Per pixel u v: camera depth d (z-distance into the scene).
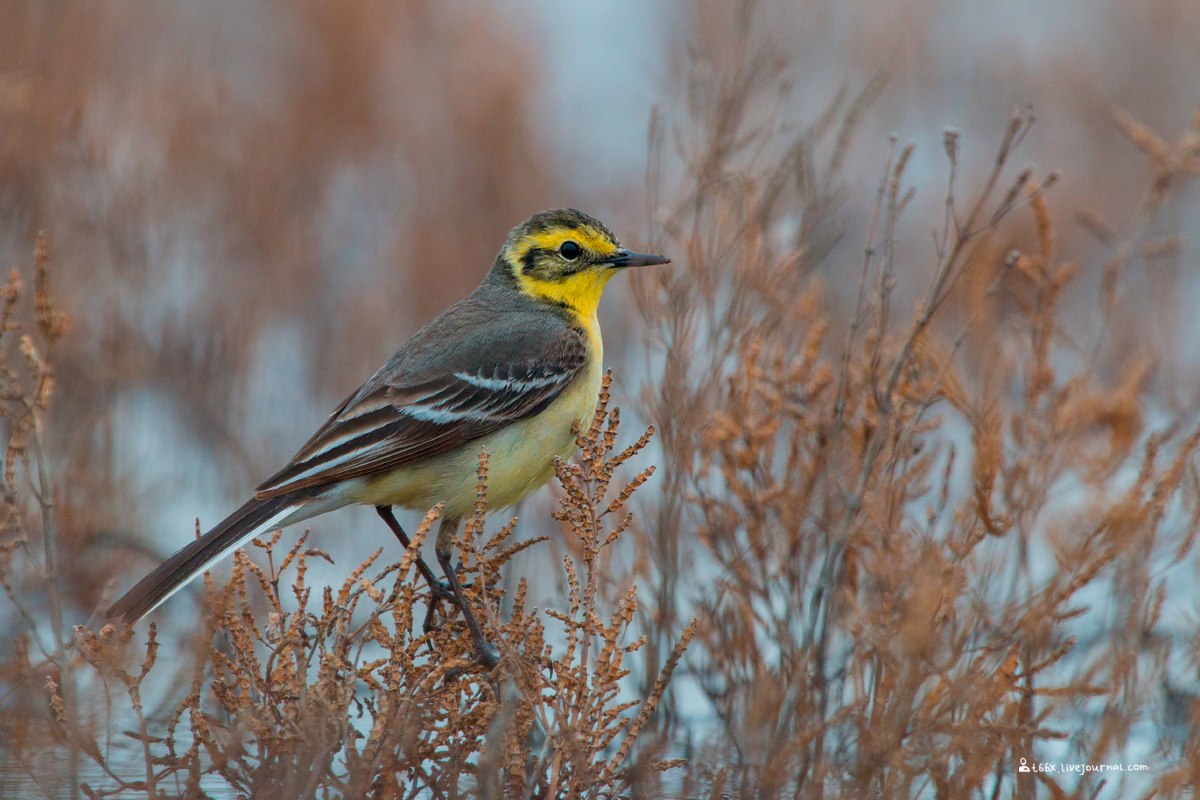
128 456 16.16
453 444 11.02
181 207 19.88
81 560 14.13
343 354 20.17
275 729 8.73
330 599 8.77
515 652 8.78
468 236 22.33
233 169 20.64
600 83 26.78
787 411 11.45
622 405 16.30
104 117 19.92
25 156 17.41
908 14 26.66
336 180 23.16
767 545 11.46
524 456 11.34
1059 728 11.09
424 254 21.69
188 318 17.88
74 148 17.77
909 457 10.92
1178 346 18.30
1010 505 11.43
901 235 22.59
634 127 24.83
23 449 9.35
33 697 10.62
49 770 10.04
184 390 17.61
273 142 22.02
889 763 8.88
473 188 23.00
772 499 11.40
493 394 11.15
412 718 8.62
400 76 24.25
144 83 21.59
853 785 9.11
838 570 10.30
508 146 23.25
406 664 8.73
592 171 23.70
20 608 9.20
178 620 13.81
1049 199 23.47
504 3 26.89
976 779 8.77
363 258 22.59
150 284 18.03
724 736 11.20
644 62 25.22
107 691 9.24
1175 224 23.53
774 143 17.62
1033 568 12.90
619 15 28.36
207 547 10.10
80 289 17.19
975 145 25.53
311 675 10.59
